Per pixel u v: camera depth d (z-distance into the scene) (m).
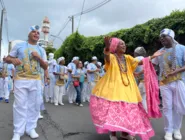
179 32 8.70
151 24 10.12
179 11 9.05
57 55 23.59
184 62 4.58
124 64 4.24
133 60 4.36
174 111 4.66
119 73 4.11
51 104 8.88
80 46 17.53
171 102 4.59
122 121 3.74
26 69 4.18
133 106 3.95
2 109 7.32
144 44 10.85
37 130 4.95
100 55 15.30
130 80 4.19
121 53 4.30
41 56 4.43
